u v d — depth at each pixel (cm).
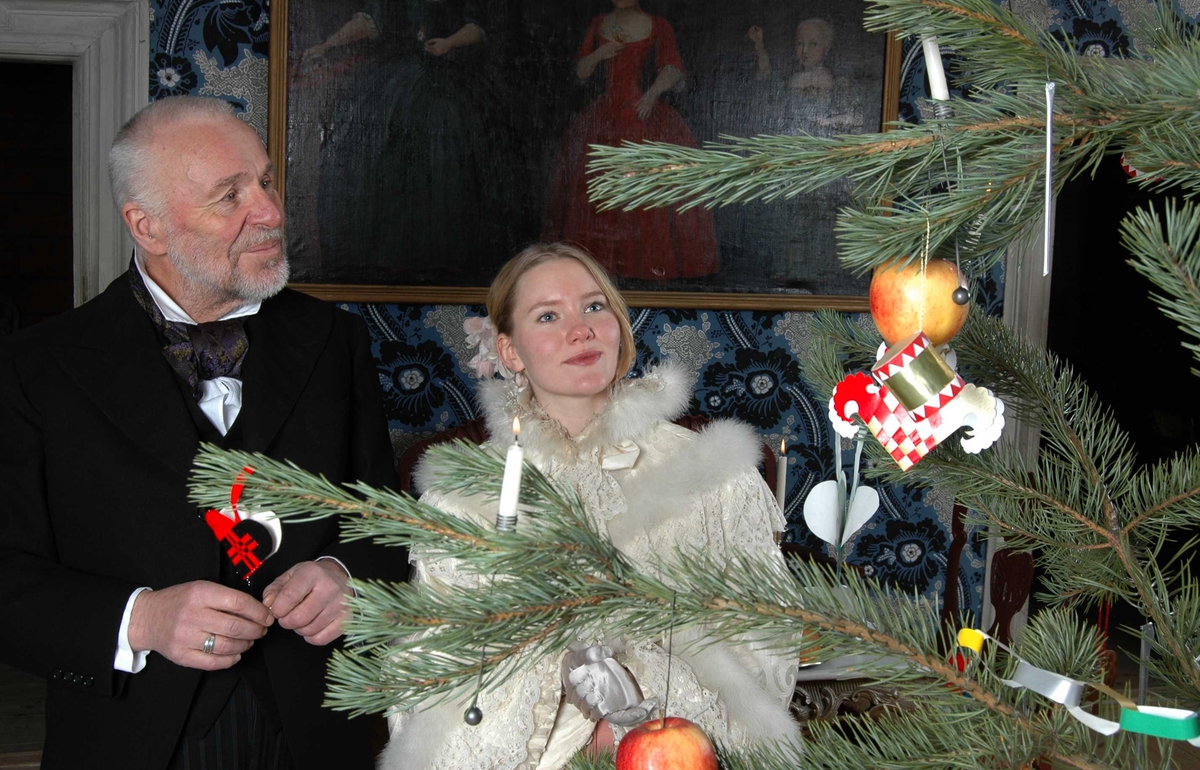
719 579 57
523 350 136
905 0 55
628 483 132
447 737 120
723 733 117
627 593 54
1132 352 542
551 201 291
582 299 134
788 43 299
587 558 55
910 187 59
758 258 305
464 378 291
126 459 139
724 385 310
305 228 276
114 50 267
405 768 120
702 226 300
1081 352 566
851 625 56
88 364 141
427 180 282
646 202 56
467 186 285
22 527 138
